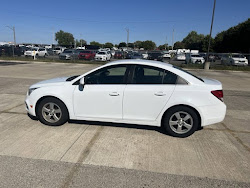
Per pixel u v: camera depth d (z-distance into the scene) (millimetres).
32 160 3000
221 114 3809
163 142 3695
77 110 4094
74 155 3170
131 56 27344
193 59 24984
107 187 2490
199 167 2957
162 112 3836
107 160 3064
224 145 3658
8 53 27812
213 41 63375
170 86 3785
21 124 4281
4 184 2490
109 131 4082
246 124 4762
